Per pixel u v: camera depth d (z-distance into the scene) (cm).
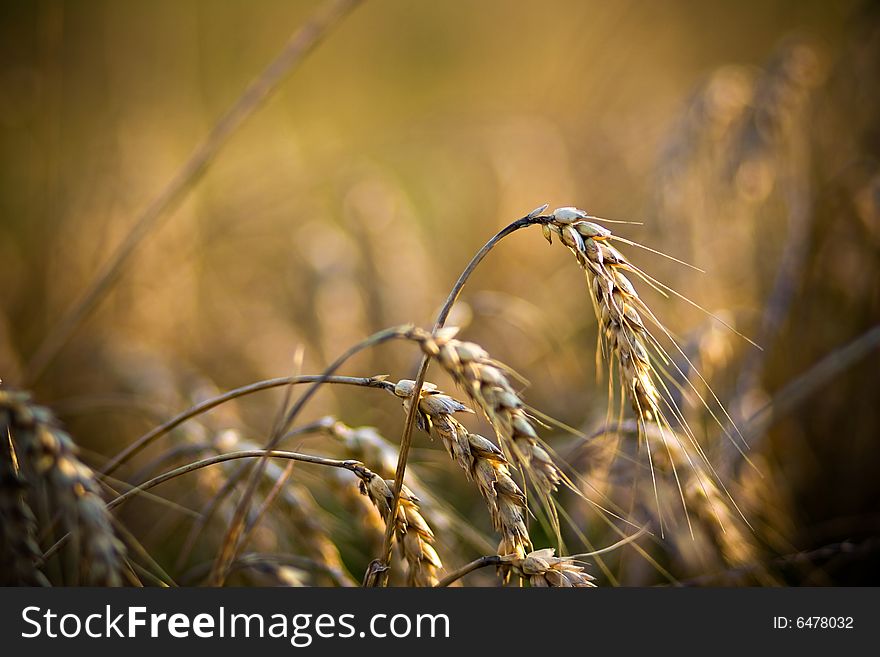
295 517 481
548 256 1086
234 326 1000
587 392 829
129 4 1246
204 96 1355
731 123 862
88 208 1006
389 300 960
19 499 339
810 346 798
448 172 1288
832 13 1378
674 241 837
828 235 816
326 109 1811
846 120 914
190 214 1116
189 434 592
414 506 390
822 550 511
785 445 742
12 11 1216
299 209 1217
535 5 1803
